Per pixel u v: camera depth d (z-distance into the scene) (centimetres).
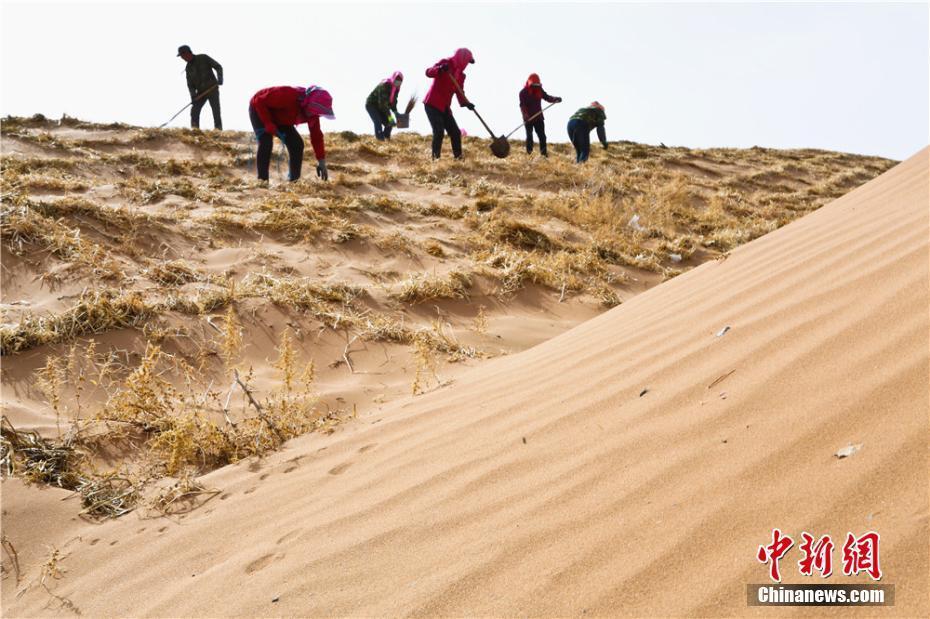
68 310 486
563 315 667
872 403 184
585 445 228
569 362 331
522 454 238
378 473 263
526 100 1401
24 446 337
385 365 489
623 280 793
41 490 306
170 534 261
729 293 342
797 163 1742
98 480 318
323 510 244
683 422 218
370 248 745
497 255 761
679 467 194
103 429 370
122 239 648
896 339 212
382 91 1467
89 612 221
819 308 264
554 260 789
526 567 173
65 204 668
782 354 236
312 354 499
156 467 338
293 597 193
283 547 224
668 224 1051
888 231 330
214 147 1198
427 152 1320
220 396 424
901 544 136
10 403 391
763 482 172
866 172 1664
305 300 564
